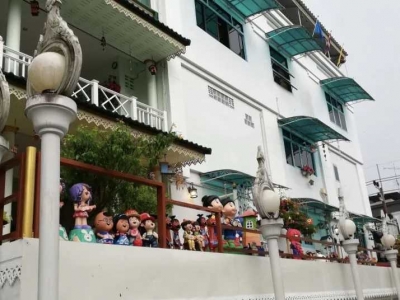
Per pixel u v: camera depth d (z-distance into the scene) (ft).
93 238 16.56
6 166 14.76
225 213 29.19
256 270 22.06
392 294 40.04
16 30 30.66
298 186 60.85
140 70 43.50
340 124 81.76
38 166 14.06
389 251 41.19
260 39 61.36
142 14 35.83
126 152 20.85
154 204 22.93
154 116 37.22
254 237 30.53
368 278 36.50
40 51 12.55
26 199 13.52
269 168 54.44
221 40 52.80
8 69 27.43
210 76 48.42
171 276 16.84
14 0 31.22
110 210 21.08
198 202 41.14
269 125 57.41
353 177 81.87
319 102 74.74
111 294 14.25
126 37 38.06
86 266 13.74
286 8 73.87
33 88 12.07
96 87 31.58
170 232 22.93
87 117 28.22
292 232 34.53
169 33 38.34
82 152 20.34
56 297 10.59
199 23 49.60
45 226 10.90
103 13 34.81
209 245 23.81
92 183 20.35
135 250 15.64
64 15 34.81
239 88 52.75
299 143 64.95
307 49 67.00
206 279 18.62
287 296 24.53
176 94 41.50
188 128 43.14
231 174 42.91
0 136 13.16
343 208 33.01
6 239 13.89
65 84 11.82
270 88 60.03
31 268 12.23
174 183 37.88
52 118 11.56
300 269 26.86
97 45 40.19
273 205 21.99
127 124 30.42
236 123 51.01
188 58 45.27
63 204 19.43
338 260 35.58
